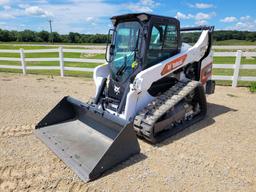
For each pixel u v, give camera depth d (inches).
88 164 134.6
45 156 146.6
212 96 283.1
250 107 240.2
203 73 216.2
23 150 153.3
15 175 129.8
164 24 176.1
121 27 185.0
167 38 182.4
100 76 202.2
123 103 169.3
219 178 126.3
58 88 327.3
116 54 187.9
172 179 125.5
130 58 176.1
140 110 172.6
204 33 210.1
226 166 136.7
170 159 143.9
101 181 124.2
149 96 177.0
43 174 130.3
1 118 209.5
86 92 305.6
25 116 214.7
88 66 560.1
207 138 170.9
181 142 165.0
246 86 338.3
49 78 406.0
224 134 177.2
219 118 208.5
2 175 130.0
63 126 179.8
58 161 141.6
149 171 132.0
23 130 183.5
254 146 159.6
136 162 140.2
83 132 169.0
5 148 155.9
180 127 180.7
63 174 130.0
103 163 128.7
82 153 145.2
